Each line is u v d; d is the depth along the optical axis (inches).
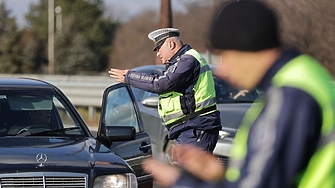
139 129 425.7
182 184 159.9
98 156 347.9
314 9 1312.7
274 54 154.5
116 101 448.1
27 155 335.6
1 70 3656.5
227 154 518.6
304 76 148.7
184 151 167.3
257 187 141.6
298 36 1307.8
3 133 375.6
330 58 1296.8
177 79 394.6
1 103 390.3
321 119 144.7
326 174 143.7
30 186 323.0
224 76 161.0
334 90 149.6
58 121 393.7
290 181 142.6
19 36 3740.2
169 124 409.7
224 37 154.3
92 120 1085.1
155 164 168.7
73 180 328.2
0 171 321.1
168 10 1159.6
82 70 3619.6
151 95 645.3
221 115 541.6
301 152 142.3
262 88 154.6
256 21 152.3
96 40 3735.2
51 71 3420.3
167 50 405.7
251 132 146.7
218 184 153.6
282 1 1330.0
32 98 395.9
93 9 3880.4
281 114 144.0
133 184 343.3
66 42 3663.9
